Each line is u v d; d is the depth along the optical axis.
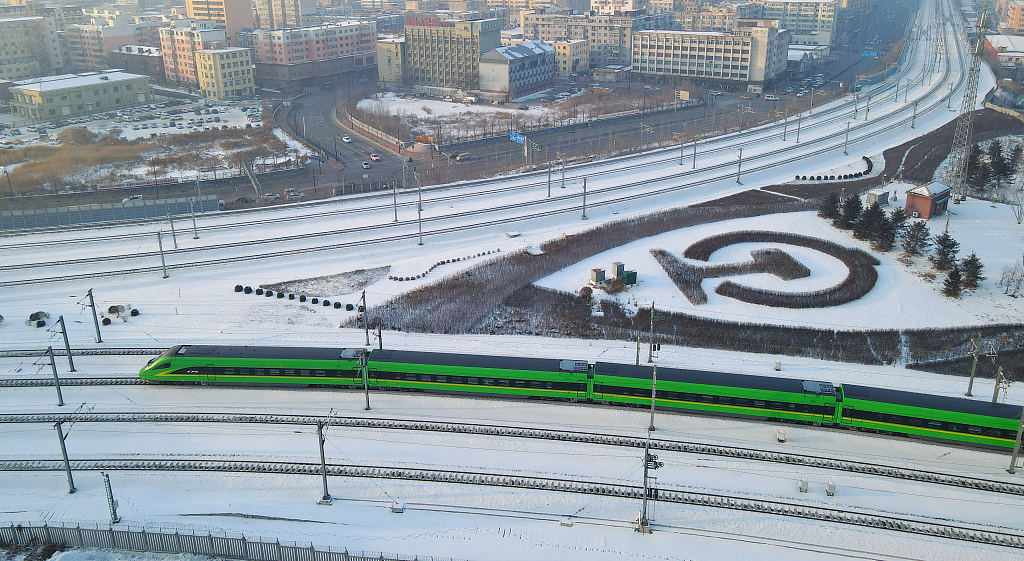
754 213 160.12
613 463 78.62
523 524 69.50
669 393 87.00
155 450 81.00
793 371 98.00
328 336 108.94
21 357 101.94
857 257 136.50
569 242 146.50
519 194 177.38
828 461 79.06
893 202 161.88
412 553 65.06
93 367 99.44
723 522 70.00
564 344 106.69
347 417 87.00
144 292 125.38
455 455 79.88
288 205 166.75
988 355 101.31
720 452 80.56
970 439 81.12
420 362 91.50
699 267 134.00
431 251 145.50
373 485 75.00
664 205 172.38
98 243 147.12
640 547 66.69
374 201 171.88
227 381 93.81
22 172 194.38
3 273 131.75
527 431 84.06
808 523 70.00
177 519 69.56
